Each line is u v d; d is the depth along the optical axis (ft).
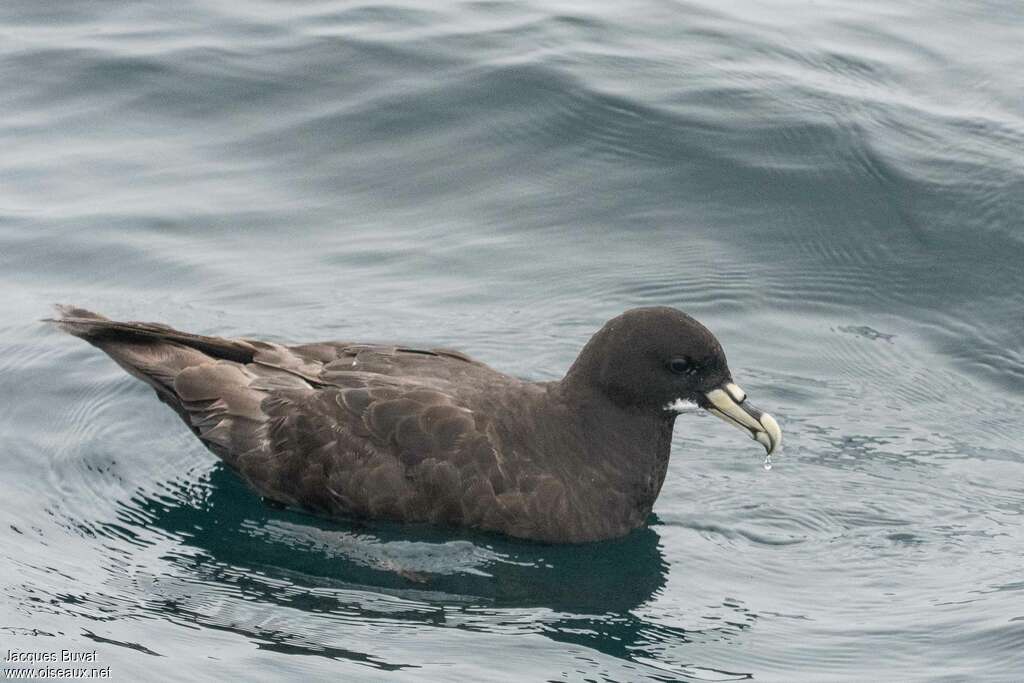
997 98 64.80
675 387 43.83
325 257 56.13
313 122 62.13
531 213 58.29
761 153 60.44
